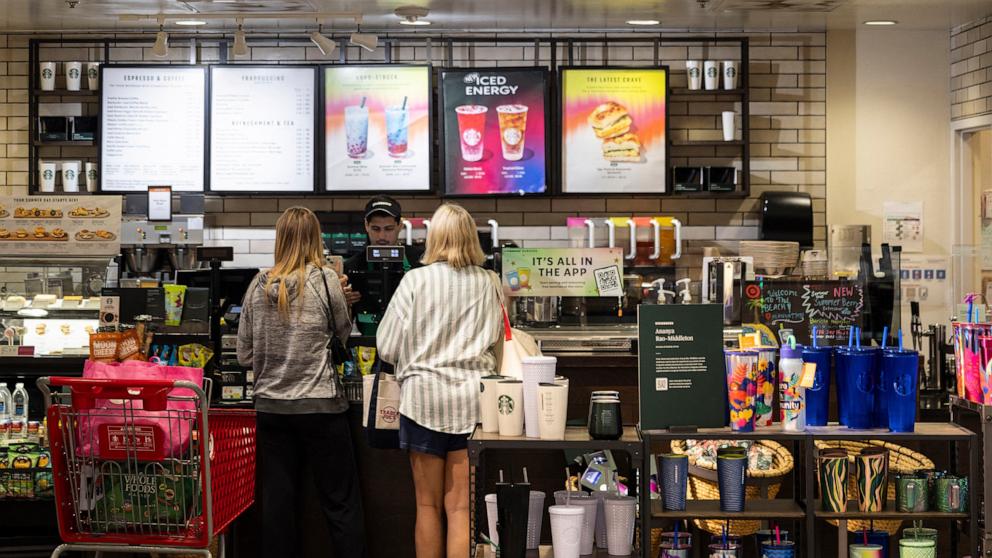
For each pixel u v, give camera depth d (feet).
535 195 26.23
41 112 26.99
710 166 26.55
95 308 16.98
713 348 12.46
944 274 18.34
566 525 12.04
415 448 13.94
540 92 26.12
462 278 14.20
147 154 26.18
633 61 27.02
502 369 14.47
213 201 27.12
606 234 25.59
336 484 15.49
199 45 26.89
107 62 26.25
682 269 27.09
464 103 26.09
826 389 12.46
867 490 12.28
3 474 15.02
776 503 12.90
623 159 26.25
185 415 13.08
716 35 26.89
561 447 12.19
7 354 16.39
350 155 26.21
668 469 12.39
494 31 26.86
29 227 17.61
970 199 27.09
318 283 15.23
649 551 12.14
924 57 27.20
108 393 12.90
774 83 27.20
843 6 24.48
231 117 26.17
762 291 16.78
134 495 13.20
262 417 15.23
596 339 16.51
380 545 16.35
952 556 13.33
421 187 26.27
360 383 16.31
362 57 26.91
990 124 25.21
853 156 27.27
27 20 25.61
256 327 15.20
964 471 15.60
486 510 13.47
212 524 13.43
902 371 12.12
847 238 23.68
